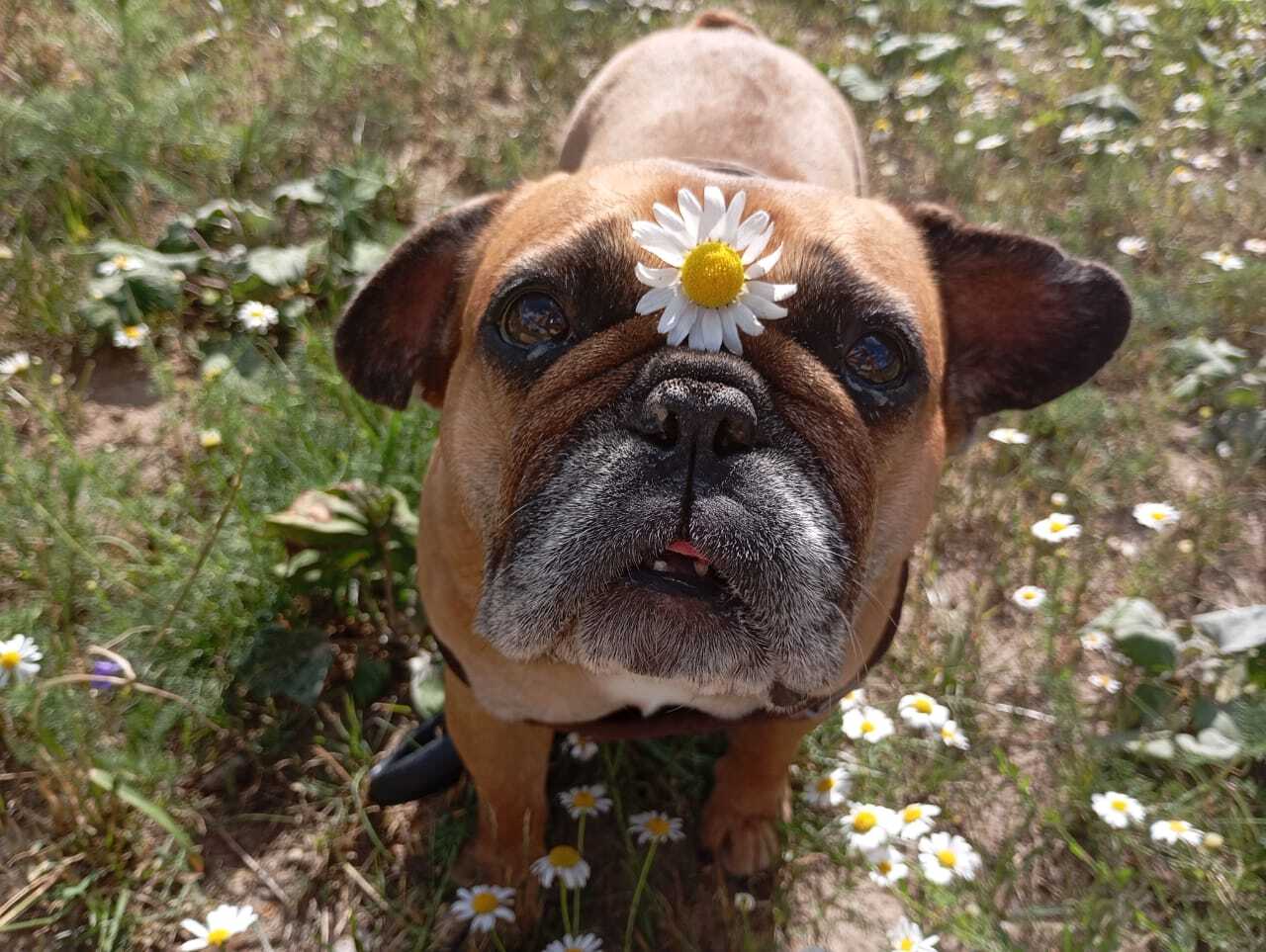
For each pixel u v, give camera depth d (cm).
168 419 54
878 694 47
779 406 29
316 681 44
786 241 30
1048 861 42
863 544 30
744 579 28
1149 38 103
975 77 94
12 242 64
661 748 44
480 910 36
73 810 39
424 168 76
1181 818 41
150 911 38
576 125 65
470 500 33
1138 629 46
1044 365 42
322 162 74
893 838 42
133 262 59
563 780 44
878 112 88
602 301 30
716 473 27
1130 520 57
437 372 40
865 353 31
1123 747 43
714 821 42
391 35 85
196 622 45
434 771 41
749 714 36
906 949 35
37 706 38
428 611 37
